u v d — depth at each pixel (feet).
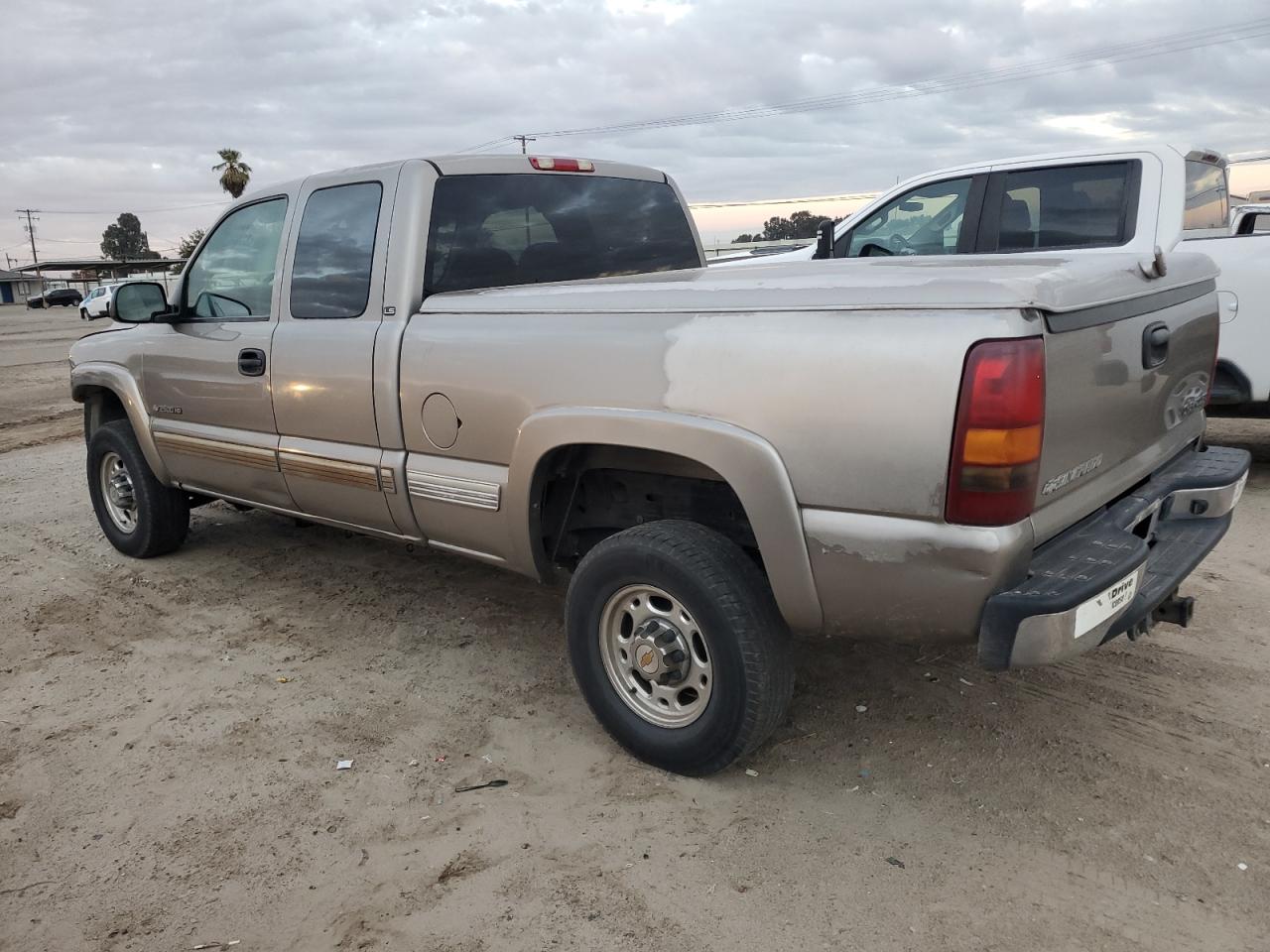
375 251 11.94
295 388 12.90
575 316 9.93
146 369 15.66
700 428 8.77
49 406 42.47
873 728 10.77
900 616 8.23
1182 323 10.18
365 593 15.56
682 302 9.16
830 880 8.30
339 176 12.56
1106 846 8.59
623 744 10.25
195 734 11.20
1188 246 19.17
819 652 12.69
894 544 7.95
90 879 8.70
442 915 8.06
